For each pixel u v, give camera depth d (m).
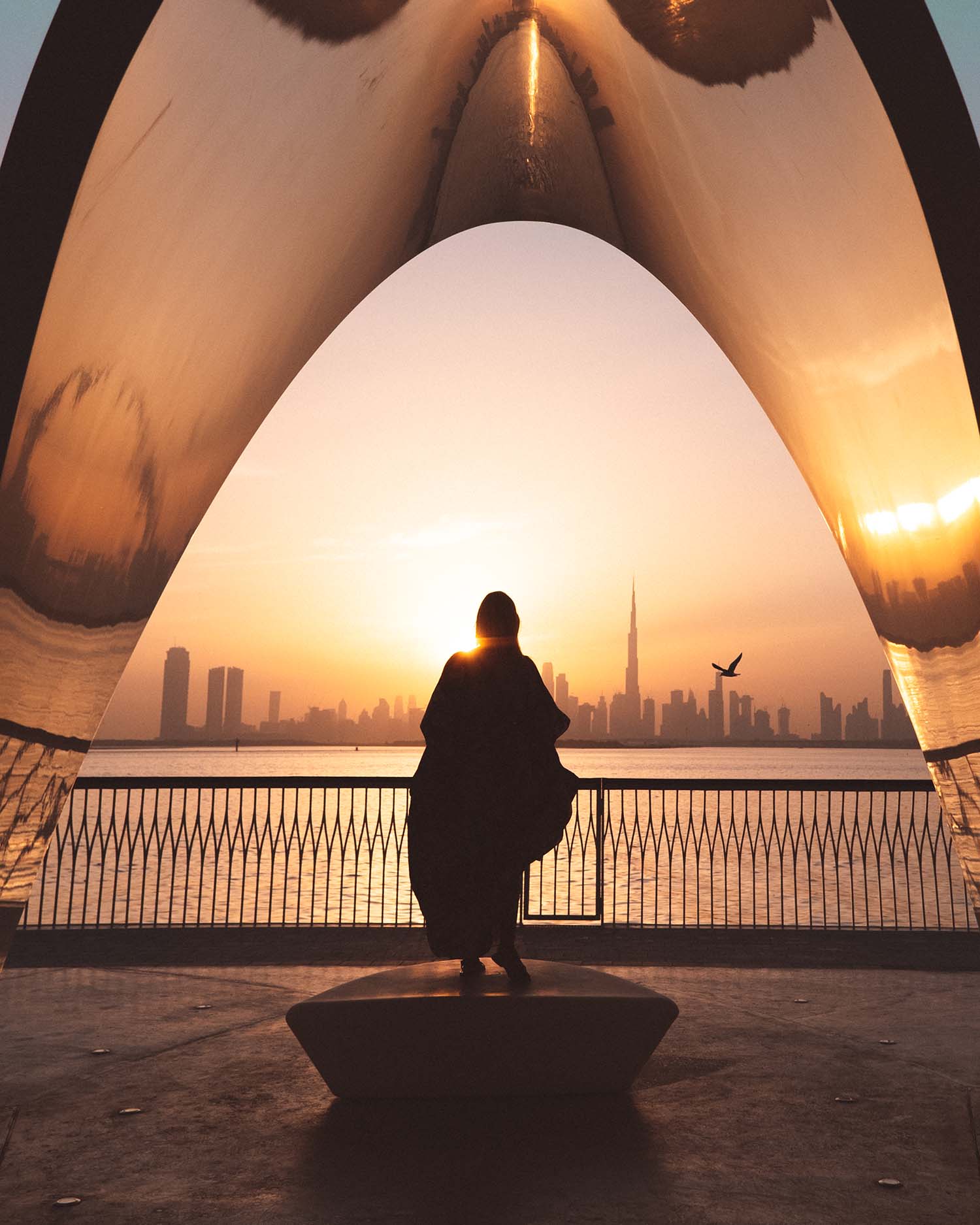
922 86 2.67
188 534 4.12
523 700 4.50
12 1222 3.11
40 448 2.57
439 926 4.47
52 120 2.34
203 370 3.57
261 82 2.96
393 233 5.61
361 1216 3.14
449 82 4.63
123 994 6.11
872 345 3.33
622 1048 4.23
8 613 2.63
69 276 2.46
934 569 3.22
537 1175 3.46
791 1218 3.14
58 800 3.32
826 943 7.79
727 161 3.80
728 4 3.03
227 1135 3.84
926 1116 4.09
